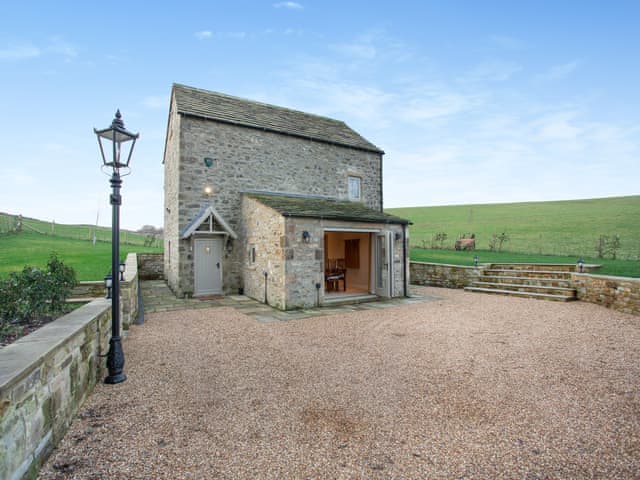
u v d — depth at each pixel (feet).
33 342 8.67
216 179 37.73
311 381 13.56
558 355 16.72
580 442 9.00
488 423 10.09
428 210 144.66
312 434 9.49
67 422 9.57
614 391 12.38
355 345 18.79
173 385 13.09
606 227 85.35
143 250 73.36
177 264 36.04
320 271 31.27
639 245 65.36
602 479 7.44
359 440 9.18
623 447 8.73
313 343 19.19
